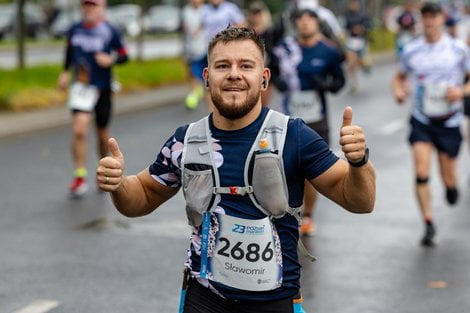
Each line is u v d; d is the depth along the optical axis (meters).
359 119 20.80
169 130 18.66
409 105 23.62
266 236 4.50
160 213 11.28
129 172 13.91
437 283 8.39
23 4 24.58
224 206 4.52
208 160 4.51
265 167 4.44
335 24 13.32
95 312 7.50
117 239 9.95
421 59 10.11
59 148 16.39
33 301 7.75
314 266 8.91
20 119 19.20
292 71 10.26
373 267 8.91
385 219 11.09
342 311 7.56
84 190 12.30
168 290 8.09
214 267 4.56
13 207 11.55
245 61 4.45
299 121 4.55
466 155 15.59
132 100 23.34
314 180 4.53
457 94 9.95
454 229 10.59
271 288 4.54
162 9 67.69
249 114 4.50
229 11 20.50
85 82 12.51
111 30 12.57
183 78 28.67
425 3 10.20
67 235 10.12
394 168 14.64
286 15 13.65
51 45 46.34
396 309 7.62
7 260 9.05
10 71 24.55
